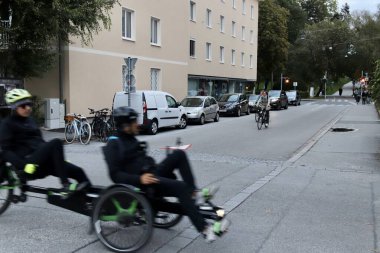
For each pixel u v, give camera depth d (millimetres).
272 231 5359
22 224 5457
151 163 4863
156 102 17766
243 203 6676
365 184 8172
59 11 15148
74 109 19750
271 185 7977
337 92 90812
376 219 5906
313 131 18516
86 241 4879
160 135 17094
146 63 25422
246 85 47781
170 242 4922
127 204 4590
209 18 37188
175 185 4578
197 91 35281
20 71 16969
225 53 40500
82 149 12836
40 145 5363
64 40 16922
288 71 69125
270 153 12188
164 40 27406
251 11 47125
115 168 4719
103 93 21672
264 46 53906
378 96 17344
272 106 34719
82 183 5074
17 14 14867
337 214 6129
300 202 6766
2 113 13695
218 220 4598
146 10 25094
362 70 69312
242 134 17297
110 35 21969
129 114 4773
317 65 68750
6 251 4555
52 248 4656
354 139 15430
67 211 6023
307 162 10688
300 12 72562
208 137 16234
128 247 4582
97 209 4680
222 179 8500
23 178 5379
